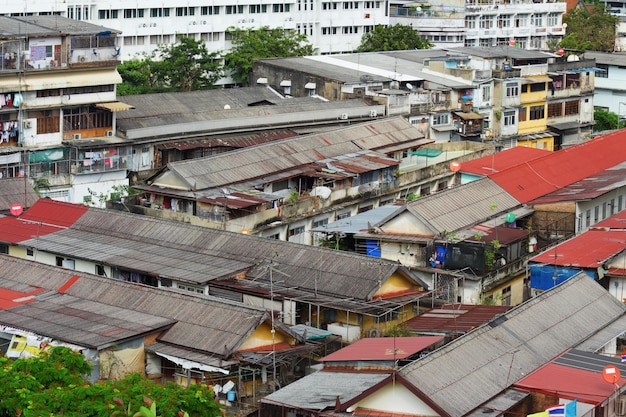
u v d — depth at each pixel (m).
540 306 71.19
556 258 82.00
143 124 110.69
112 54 108.19
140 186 96.69
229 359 66.81
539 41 178.75
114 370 67.38
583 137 134.00
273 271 79.00
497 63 132.12
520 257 87.81
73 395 56.97
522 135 134.00
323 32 162.00
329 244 88.88
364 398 59.62
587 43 174.38
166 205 96.00
